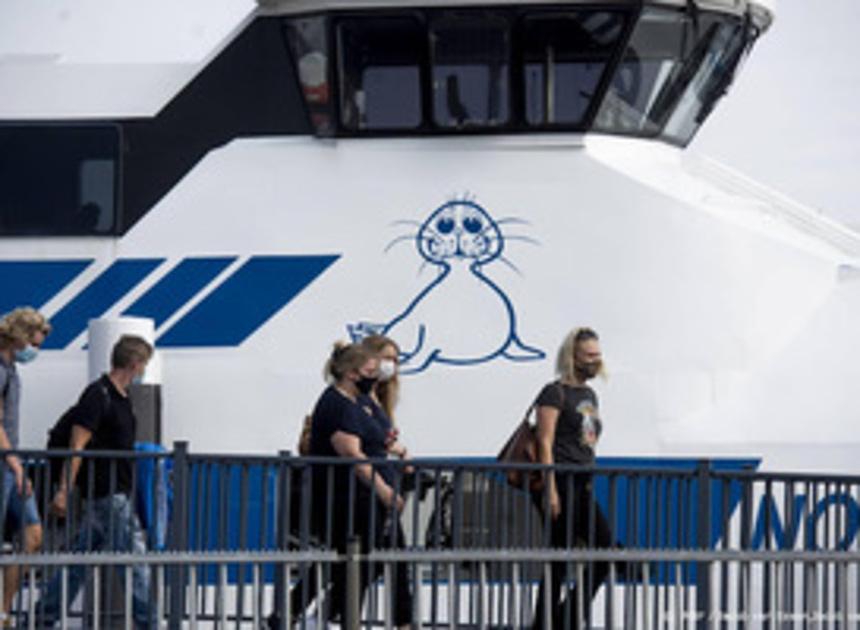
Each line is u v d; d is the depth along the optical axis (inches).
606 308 1231.5
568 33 1227.9
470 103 1241.4
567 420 1086.4
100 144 1274.6
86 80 1284.4
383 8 1220.5
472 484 1024.2
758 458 1213.1
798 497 1194.6
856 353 1222.9
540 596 1036.5
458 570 972.6
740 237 1233.4
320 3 1227.2
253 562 960.3
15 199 1275.8
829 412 1216.2
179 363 1253.1
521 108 1240.2
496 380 1227.9
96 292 1266.0
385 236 1244.5
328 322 1243.2
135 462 992.2
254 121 1268.5
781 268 1232.8
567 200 1237.7
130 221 1270.9
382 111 1246.9
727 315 1227.9
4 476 981.2
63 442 1077.1
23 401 1263.5
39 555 937.5
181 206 1266.0
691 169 1341.0
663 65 1248.2
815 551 1015.6
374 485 978.1
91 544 995.9
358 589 951.6
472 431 1226.6
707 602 1006.4
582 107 1239.5
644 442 1221.1
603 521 1054.4
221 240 1258.6
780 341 1229.1
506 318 1233.4
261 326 1249.4
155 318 1258.0
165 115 1273.4
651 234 1234.6
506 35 1227.9
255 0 1261.1
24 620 1053.8
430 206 1242.6
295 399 1241.4
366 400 1062.4
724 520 1017.5
